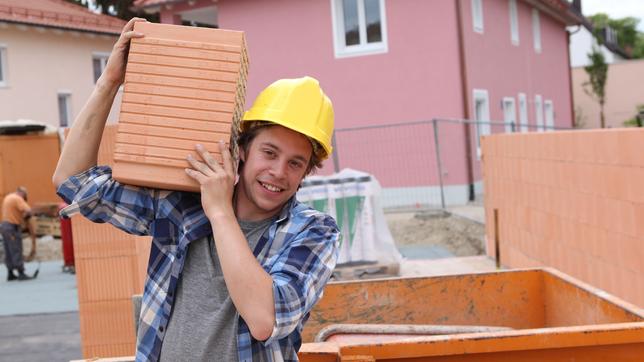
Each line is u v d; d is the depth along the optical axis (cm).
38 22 2461
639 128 569
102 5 3594
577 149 693
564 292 433
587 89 4041
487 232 1084
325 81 1902
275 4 1936
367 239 903
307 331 473
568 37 3039
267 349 220
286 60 1934
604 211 634
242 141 238
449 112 1789
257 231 231
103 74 254
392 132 1839
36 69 2495
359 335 405
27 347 833
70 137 255
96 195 242
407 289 471
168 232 236
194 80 231
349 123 1880
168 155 227
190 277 229
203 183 221
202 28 237
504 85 2133
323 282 221
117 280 665
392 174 1836
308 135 225
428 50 1800
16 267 1297
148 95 231
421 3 1798
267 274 211
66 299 1101
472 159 1795
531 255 865
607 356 311
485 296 468
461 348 309
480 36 1939
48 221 1770
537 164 823
